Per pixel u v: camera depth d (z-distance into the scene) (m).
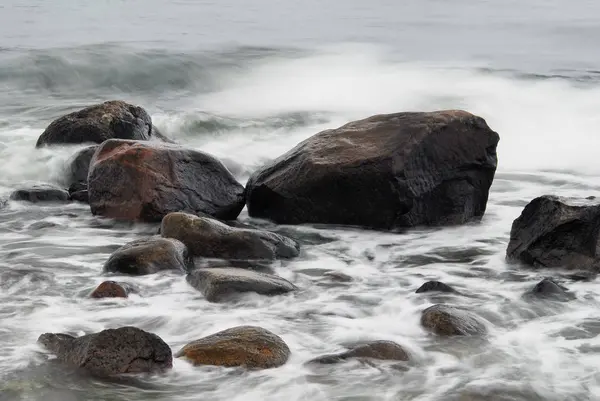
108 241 25.75
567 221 23.00
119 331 16.59
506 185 34.72
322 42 70.88
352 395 15.70
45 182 32.72
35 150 34.34
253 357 16.77
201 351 16.88
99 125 34.78
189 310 19.78
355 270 23.33
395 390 15.91
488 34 78.06
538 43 72.56
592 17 89.69
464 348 17.70
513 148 41.25
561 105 47.59
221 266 23.19
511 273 23.09
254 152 39.00
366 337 18.31
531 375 16.58
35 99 48.59
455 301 20.56
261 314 19.62
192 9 95.62
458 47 69.81
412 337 18.30
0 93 49.69
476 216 28.95
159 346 16.56
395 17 91.88
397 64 59.94
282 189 27.55
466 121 27.94
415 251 25.19
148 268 22.11
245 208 29.73
